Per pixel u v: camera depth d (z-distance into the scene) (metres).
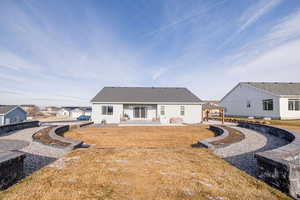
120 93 22.77
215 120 24.38
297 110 18.64
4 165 3.32
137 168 4.18
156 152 5.70
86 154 5.40
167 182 3.42
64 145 6.88
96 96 21.66
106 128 14.84
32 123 14.78
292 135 7.57
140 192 3.01
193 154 5.52
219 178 3.68
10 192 3.00
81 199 2.75
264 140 8.51
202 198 2.84
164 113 20.50
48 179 3.53
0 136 9.65
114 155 5.29
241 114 25.17
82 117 38.75
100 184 3.30
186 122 20.55
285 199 2.92
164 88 25.33
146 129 14.12
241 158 5.70
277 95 18.64
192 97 22.09
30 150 6.58
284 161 3.38
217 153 6.25
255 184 3.45
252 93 22.86
